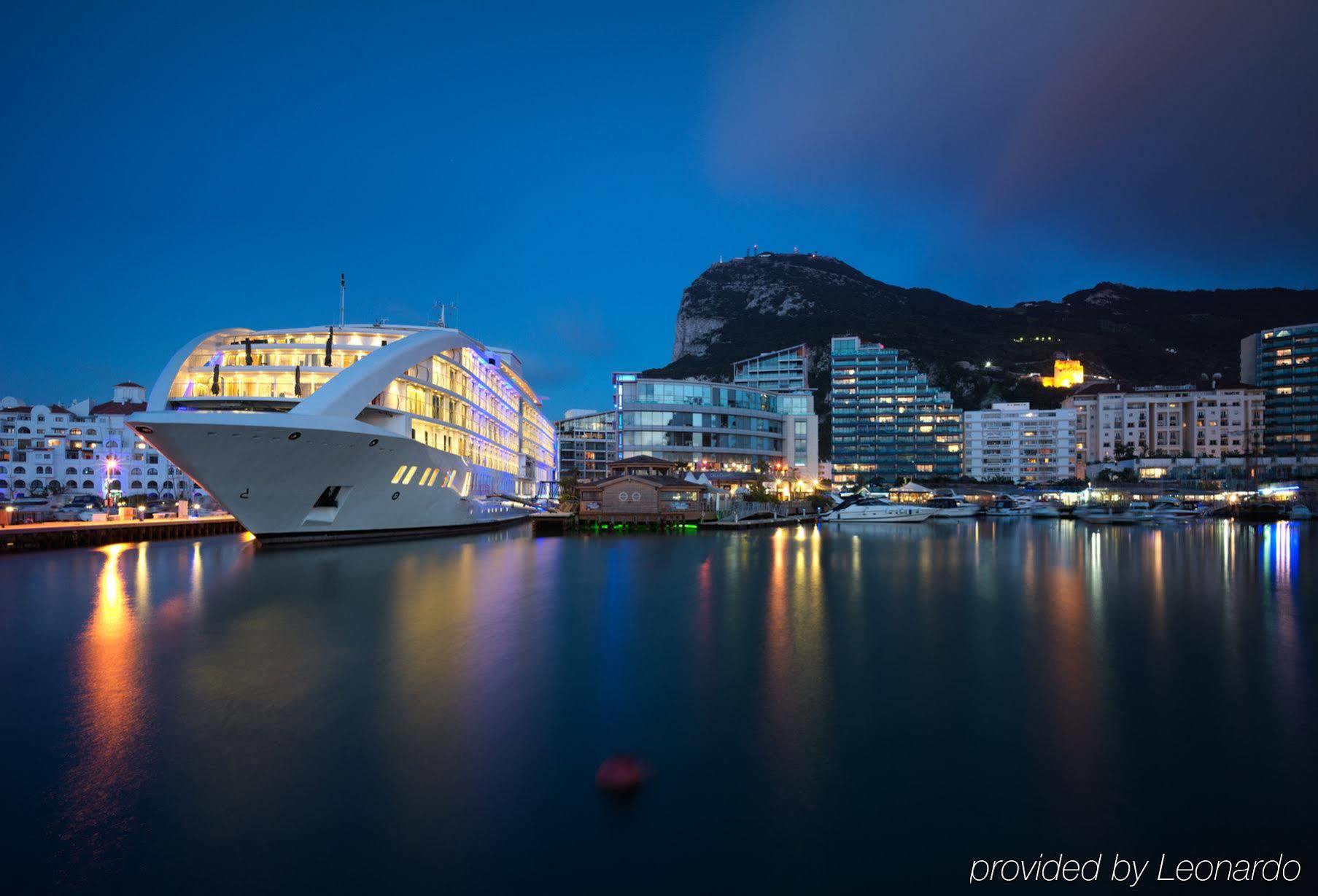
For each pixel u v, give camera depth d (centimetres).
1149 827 1320
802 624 3045
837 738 1731
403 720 1844
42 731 1767
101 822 1336
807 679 2208
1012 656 2494
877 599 3700
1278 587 4222
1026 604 3562
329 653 2505
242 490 5066
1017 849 1251
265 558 5219
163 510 9994
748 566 5209
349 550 5700
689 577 4528
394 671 2291
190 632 2831
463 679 2203
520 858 1226
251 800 1419
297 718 1856
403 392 6066
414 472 6250
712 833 1305
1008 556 6197
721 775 1530
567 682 2167
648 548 6588
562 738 1728
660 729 1788
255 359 5944
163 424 4497
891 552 6488
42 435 13625
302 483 5334
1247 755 1622
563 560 5484
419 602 3516
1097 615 3284
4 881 1156
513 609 3344
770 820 1348
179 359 5531
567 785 1483
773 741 1714
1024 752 1645
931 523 11981
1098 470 19788
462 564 5097
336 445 5156
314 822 1335
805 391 17812
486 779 1507
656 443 14788
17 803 1403
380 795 1445
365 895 1126
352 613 3228
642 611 3322
